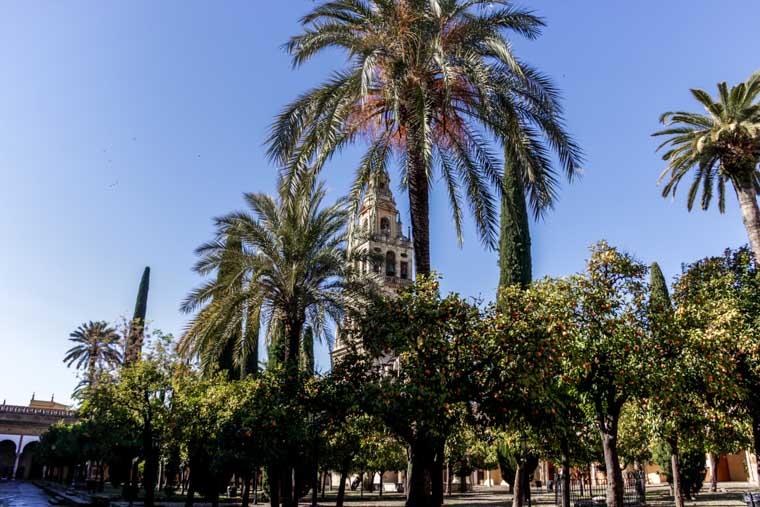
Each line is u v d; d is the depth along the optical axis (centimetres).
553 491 4403
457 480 6153
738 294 1584
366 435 1573
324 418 1188
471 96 1516
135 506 2367
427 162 1277
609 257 1384
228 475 2061
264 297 1916
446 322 1197
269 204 1936
